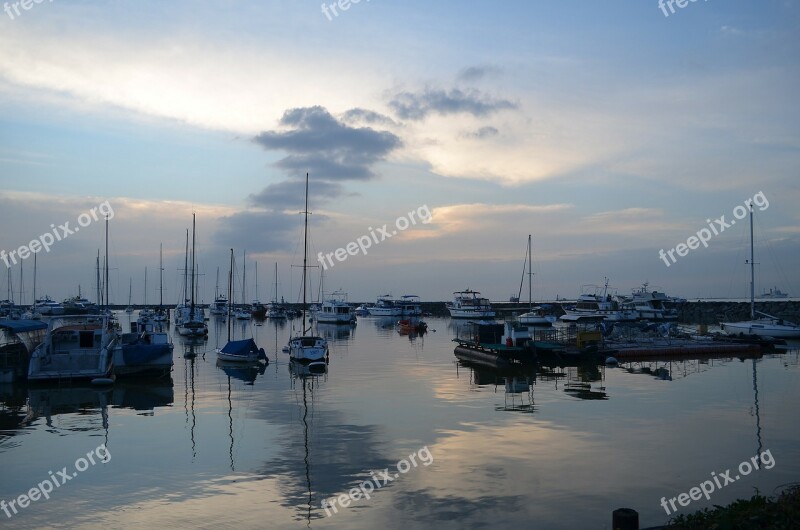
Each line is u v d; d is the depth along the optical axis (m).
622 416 25.03
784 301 102.19
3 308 93.31
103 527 14.18
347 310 108.06
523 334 44.34
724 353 48.75
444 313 160.25
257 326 101.25
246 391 32.50
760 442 20.81
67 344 37.62
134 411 27.25
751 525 10.33
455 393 31.22
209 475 17.77
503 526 13.89
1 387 33.88
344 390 32.50
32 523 14.48
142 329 64.88
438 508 15.01
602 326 57.75
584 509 14.88
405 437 21.81
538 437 21.62
